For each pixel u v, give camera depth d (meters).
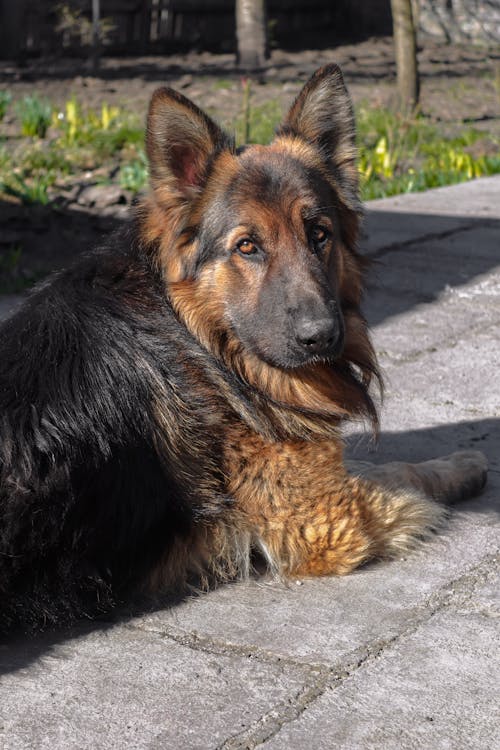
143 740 1.42
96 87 6.02
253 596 1.63
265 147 1.72
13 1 7.02
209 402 1.65
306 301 1.63
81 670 1.51
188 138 1.68
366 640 1.55
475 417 2.04
